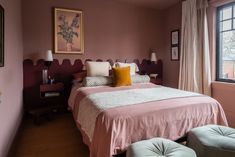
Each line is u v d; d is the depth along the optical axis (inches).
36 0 134.0
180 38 160.1
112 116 63.1
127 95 91.4
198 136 66.0
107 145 59.3
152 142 60.4
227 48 126.4
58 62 142.6
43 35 137.3
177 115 71.9
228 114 120.9
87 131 74.4
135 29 168.7
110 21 157.9
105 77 127.8
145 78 139.8
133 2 160.6
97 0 152.3
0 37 65.1
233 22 121.5
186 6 144.0
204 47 130.6
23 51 132.5
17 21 109.7
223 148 58.8
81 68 149.9
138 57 171.6
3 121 68.7
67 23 142.8
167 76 179.5
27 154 81.7
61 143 92.8
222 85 123.4
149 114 66.9
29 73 135.3
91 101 82.2
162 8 175.9
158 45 180.1
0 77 64.4
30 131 109.2
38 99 135.6
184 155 53.9
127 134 63.2
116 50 161.6
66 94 146.3
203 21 131.5
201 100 81.4
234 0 115.9
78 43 147.2
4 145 69.9
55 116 138.9
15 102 98.2
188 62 141.9
